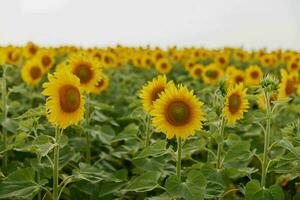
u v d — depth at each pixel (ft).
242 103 7.91
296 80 15.19
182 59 33.19
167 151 7.35
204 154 11.37
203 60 33.94
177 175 7.27
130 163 11.80
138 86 20.12
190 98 6.87
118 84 20.56
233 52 39.47
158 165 8.32
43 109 8.80
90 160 10.82
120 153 9.87
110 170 10.16
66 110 7.02
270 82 7.75
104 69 26.78
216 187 7.63
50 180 9.40
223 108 7.80
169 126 6.88
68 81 7.03
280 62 32.09
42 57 17.49
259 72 17.60
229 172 7.88
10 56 22.00
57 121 7.04
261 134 12.55
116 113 15.12
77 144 10.34
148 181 7.34
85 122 10.48
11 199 8.09
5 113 10.20
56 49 37.88
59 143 7.55
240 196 10.68
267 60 29.12
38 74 15.49
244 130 11.82
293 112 14.16
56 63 29.60
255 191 7.21
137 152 9.71
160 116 6.89
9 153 11.14
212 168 7.96
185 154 8.29
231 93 7.75
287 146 7.14
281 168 7.80
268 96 7.83
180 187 6.70
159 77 8.02
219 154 8.38
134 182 7.36
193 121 6.87
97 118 10.66
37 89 18.22
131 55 32.53
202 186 6.71
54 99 7.02
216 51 39.68
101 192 8.29
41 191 9.48
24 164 9.67
